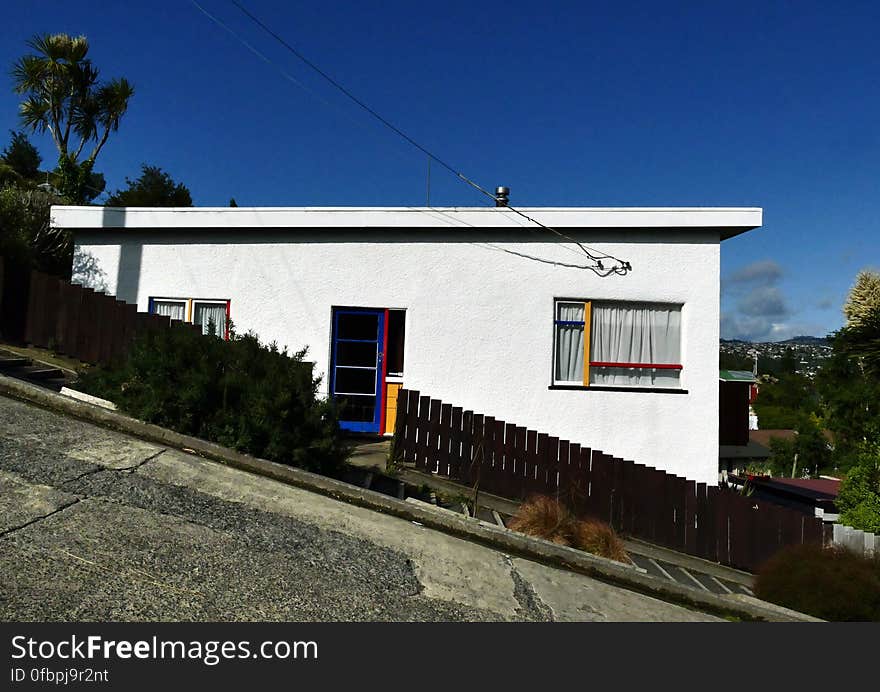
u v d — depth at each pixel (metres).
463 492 8.12
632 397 9.74
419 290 9.82
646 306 9.95
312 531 5.34
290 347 9.84
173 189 29.52
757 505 8.64
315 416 6.82
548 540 6.71
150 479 5.53
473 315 9.80
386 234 9.86
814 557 7.00
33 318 9.28
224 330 9.91
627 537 8.43
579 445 8.52
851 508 9.94
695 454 9.75
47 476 5.15
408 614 4.36
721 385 13.12
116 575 4.01
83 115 17.77
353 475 7.50
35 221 13.23
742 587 7.84
